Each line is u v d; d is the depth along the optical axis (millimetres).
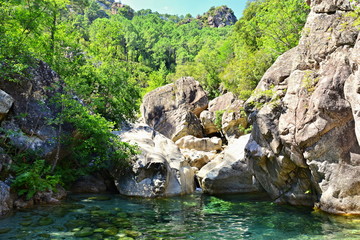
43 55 15250
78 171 11344
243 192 12141
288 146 8117
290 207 8711
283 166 8578
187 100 26422
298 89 8312
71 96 10016
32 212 7547
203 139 21750
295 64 9031
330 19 8633
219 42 68000
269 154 8867
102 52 23125
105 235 5938
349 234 5828
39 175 8656
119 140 12344
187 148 21562
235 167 12250
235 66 28594
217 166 12852
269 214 7992
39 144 9594
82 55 17156
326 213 7605
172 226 6871
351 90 6816
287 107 8438
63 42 16953
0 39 10281
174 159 13312
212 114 25375
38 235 5758
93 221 7031
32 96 10055
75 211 7969
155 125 25734
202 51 59469
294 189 8805
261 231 6367
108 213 7988
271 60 22812
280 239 5750
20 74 9812
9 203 7621
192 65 46125
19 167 8438
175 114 25641
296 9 18859
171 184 11992
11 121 9266
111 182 12578
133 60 76438
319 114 7453
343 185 7227
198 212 8516
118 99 16688
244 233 6246
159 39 99875
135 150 12078
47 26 16359
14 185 8000
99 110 15367
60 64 14602
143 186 11250
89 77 16172
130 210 8570
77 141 11133
